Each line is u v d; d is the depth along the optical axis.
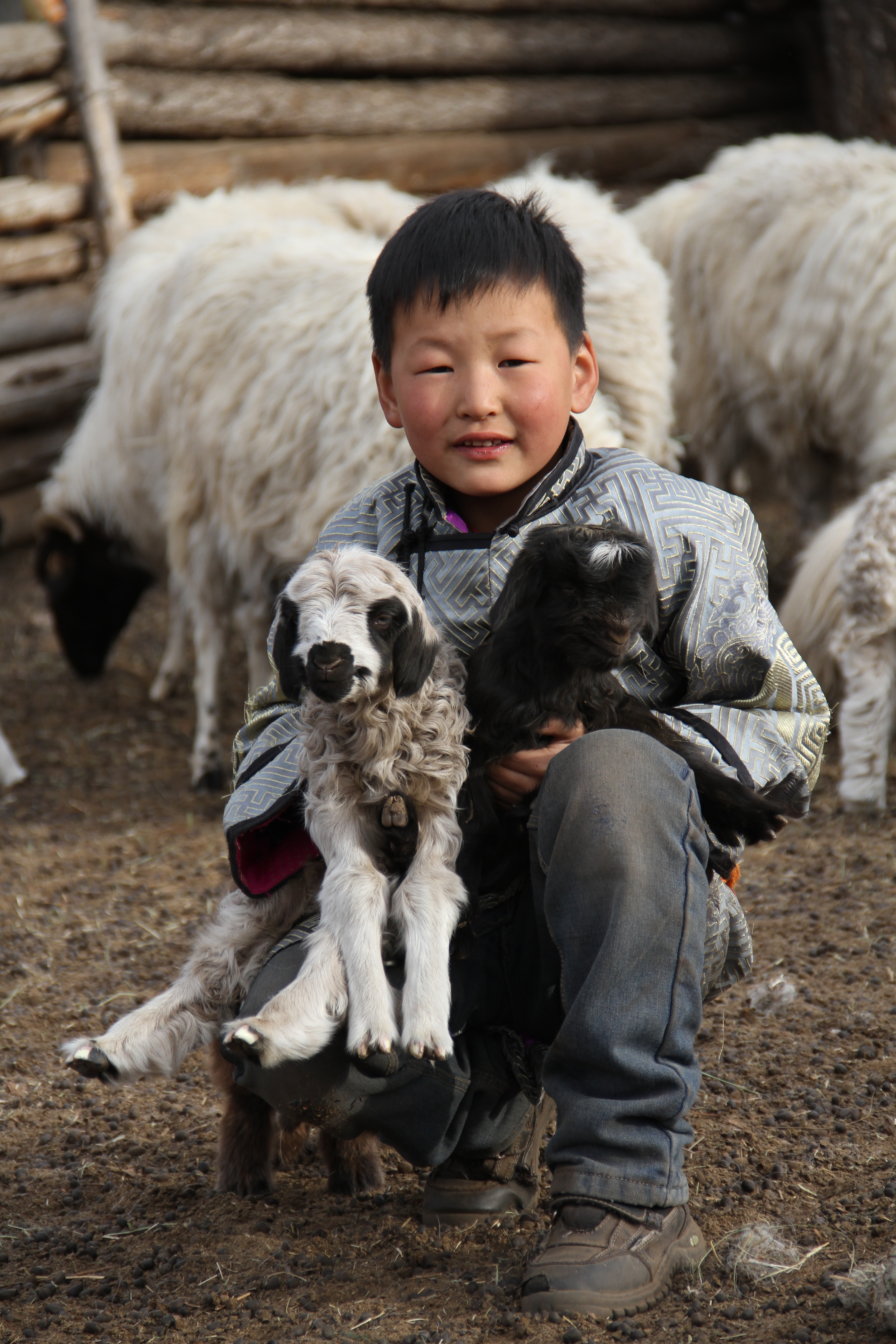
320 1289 2.90
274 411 6.73
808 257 8.62
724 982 3.35
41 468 11.59
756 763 3.03
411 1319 2.72
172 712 9.01
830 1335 2.61
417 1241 3.11
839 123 13.92
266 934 3.12
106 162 11.00
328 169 12.37
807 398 8.88
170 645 9.16
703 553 3.09
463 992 2.97
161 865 6.36
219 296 7.19
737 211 9.20
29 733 8.60
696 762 2.94
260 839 3.10
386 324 3.14
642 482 3.18
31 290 11.40
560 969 2.92
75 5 10.88
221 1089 3.43
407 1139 2.98
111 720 8.84
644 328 6.93
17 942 5.48
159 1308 2.87
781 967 4.82
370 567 2.82
